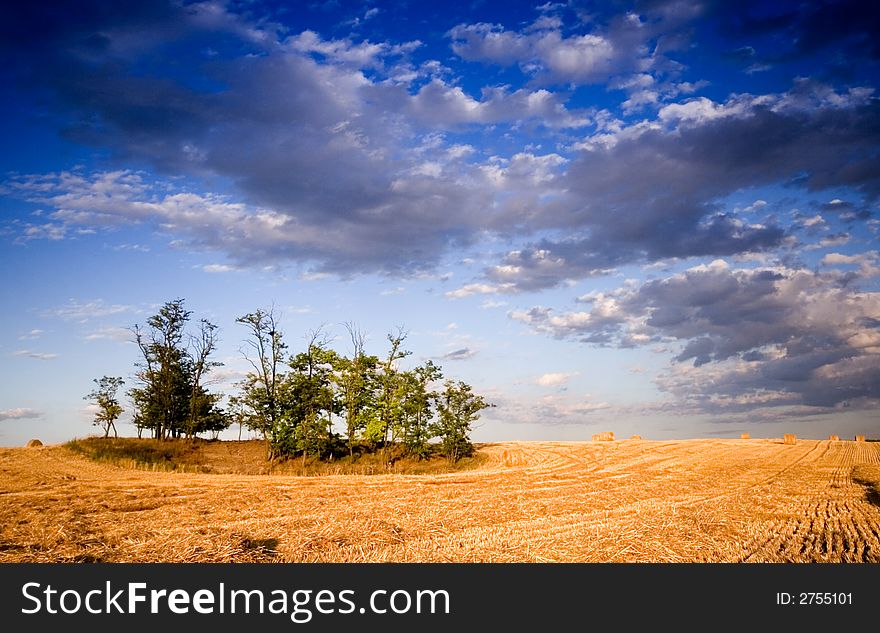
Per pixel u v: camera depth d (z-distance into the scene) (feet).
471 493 94.94
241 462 198.29
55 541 56.44
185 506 80.28
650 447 212.23
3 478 113.19
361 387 201.98
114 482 109.09
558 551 52.75
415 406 196.65
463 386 199.52
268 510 76.64
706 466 140.56
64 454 163.73
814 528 62.85
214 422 219.41
